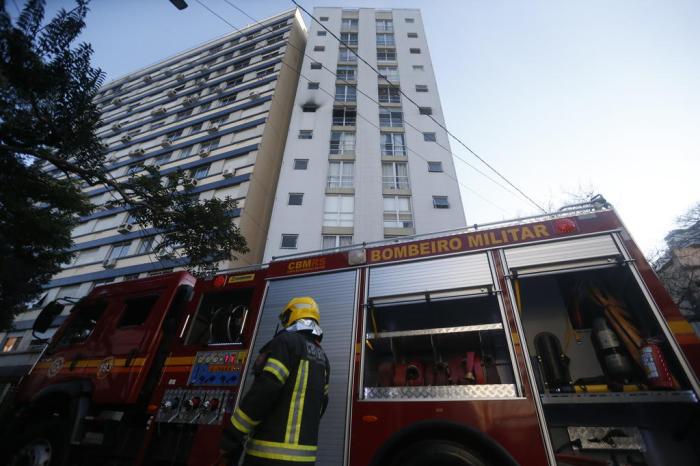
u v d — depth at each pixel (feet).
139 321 15.96
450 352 11.12
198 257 28.55
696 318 8.84
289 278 13.15
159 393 12.60
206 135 78.69
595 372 9.58
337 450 8.97
